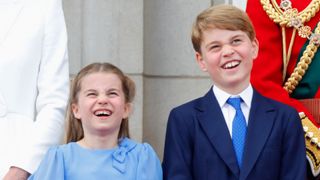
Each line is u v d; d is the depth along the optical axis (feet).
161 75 52.31
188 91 51.85
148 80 52.42
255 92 34.45
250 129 33.35
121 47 50.65
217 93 34.30
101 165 34.17
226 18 34.12
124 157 34.58
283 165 33.32
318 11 36.11
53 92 35.42
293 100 35.14
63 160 34.27
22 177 34.17
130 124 50.85
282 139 33.40
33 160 34.24
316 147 34.14
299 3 36.27
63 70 36.06
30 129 35.14
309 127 34.27
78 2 50.24
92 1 50.03
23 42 35.47
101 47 50.11
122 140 35.53
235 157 32.94
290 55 36.06
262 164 32.73
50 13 36.24
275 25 36.32
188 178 33.45
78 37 50.29
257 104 33.96
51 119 34.94
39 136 34.55
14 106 35.14
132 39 50.90
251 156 32.73
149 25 52.16
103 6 50.11
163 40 52.11
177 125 34.14
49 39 35.99
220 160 32.91
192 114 34.14
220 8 34.60
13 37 35.55
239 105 33.96
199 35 34.81
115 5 50.34
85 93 35.12
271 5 36.47
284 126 33.50
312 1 36.04
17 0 36.11
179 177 33.35
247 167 32.58
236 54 33.83
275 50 36.14
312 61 35.83
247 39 34.30
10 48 35.40
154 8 52.16
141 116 51.16
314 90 35.83
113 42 50.37
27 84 35.50
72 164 34.17
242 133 33.45
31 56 35.55
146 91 52.37
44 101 35.40
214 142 33.19
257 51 35.32
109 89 35.12
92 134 34.86
